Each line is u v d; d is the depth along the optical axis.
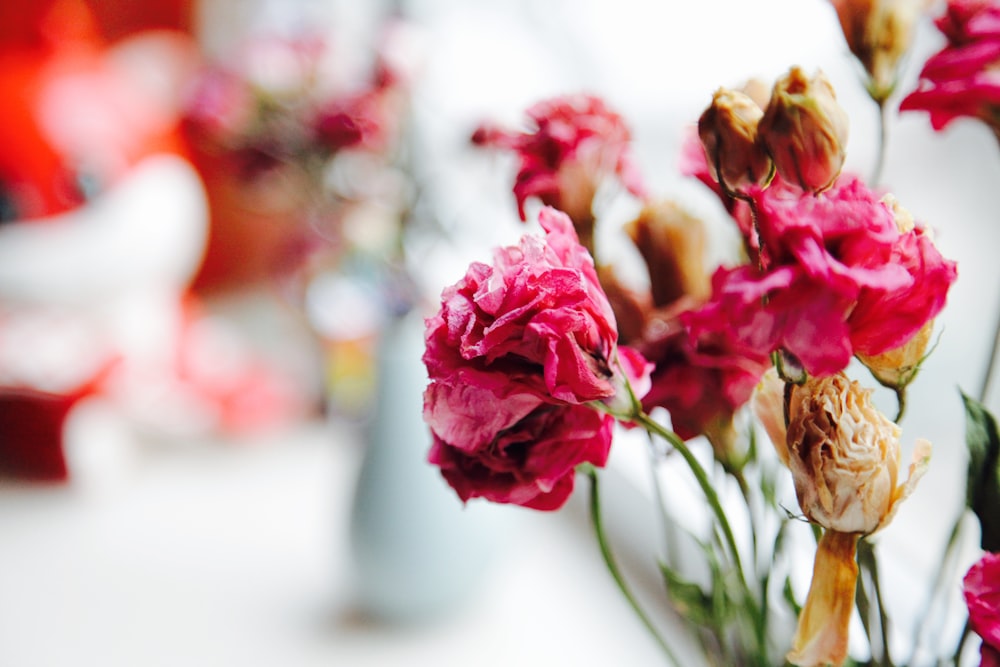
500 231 0.79
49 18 0.89
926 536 0.53
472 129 0.66
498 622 0.65
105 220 0.86
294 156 0.76
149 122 0.93
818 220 0.27
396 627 0.64
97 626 0.67
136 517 0.82
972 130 0.49
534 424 0.32
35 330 0.84
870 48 0.32
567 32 0.92
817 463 0.28
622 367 0.32
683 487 0.63
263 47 0.76
